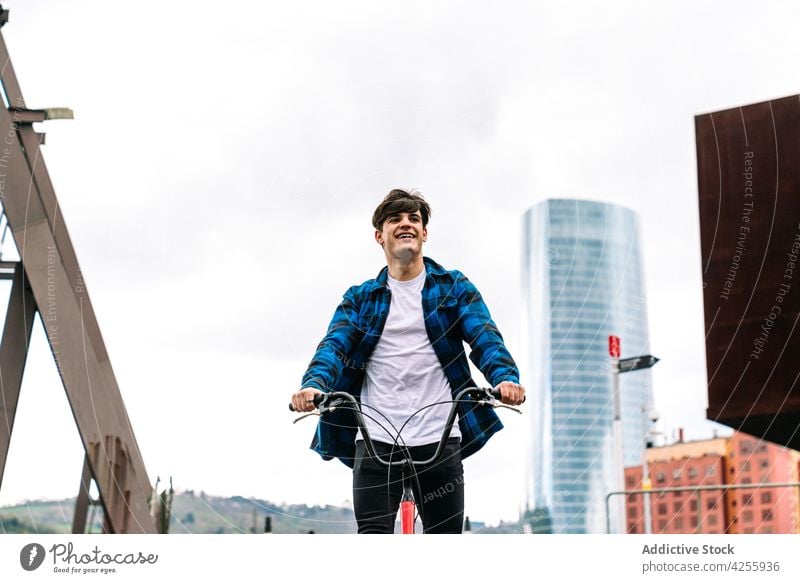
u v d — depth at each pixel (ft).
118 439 12.84
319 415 9.86
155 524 12.50
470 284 10.17
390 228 10.05
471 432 9.81
